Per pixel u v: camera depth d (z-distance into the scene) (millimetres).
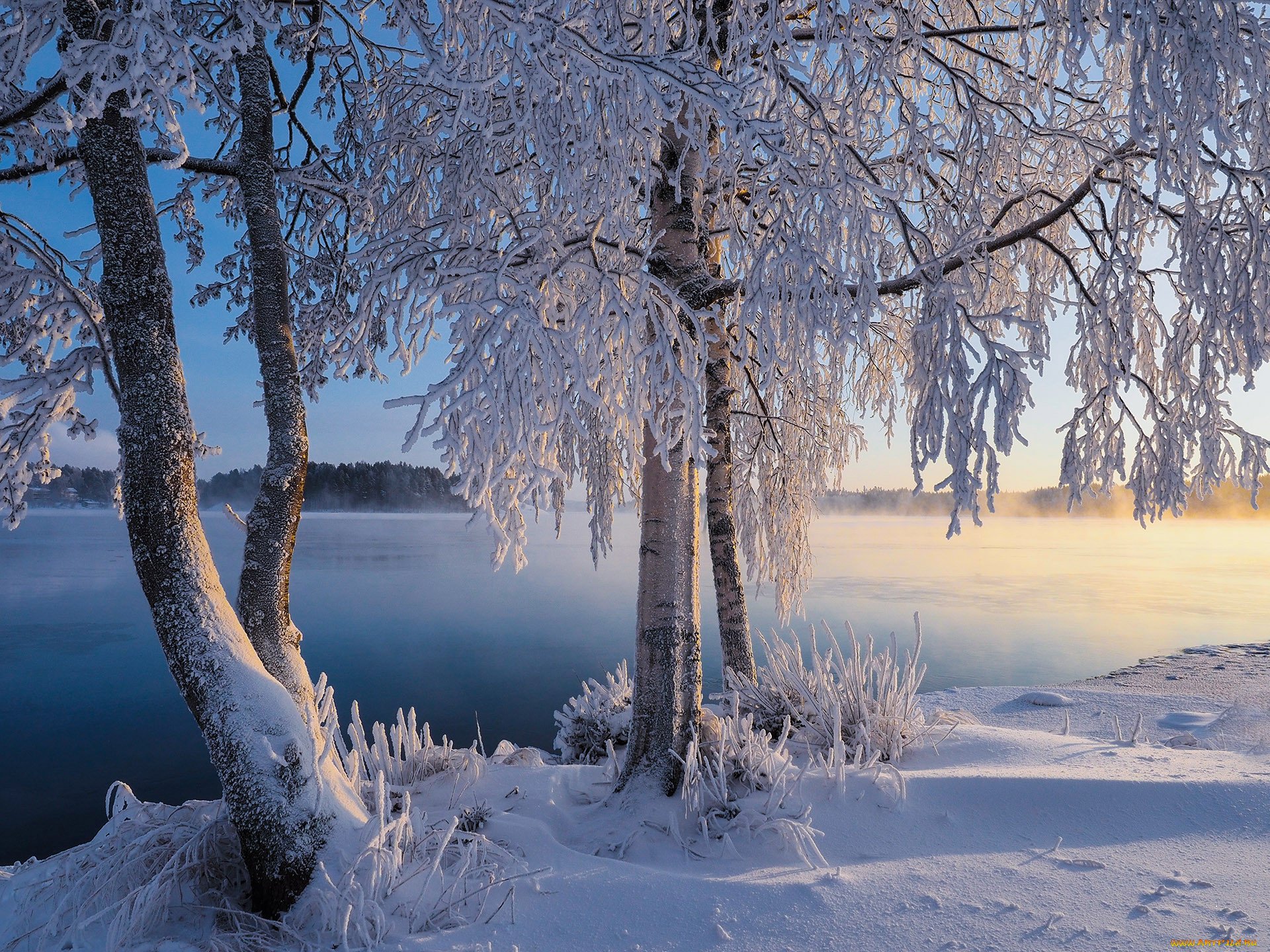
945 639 19641
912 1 4230
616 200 3736
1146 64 3088
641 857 3529
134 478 3188
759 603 27938
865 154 4914
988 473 3252
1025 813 3645
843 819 3719
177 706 16391
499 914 2848
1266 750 5324
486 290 3398
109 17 2791
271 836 2869
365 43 5609
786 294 3553
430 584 43188
